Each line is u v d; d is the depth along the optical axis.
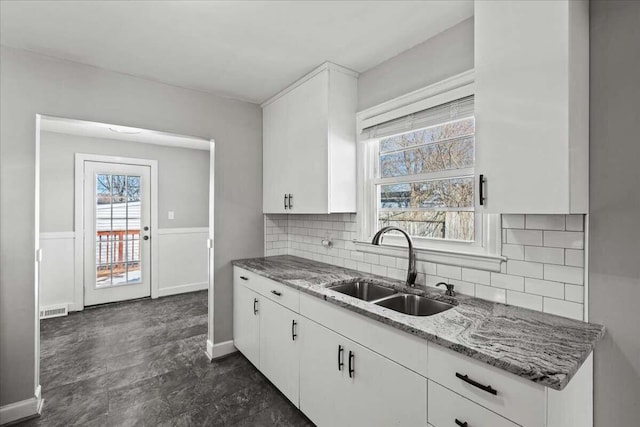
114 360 2.77
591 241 1.29
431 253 1.92
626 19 1.20
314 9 1.64
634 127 1.19
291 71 2.38
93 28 1.81
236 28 1.81
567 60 1.12
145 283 4.65
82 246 4.15
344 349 1.64
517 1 1.25
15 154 2.01
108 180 4.36
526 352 1.05
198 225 5.11
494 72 1.32
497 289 1.62
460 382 1.13
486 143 1.35
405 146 2.15
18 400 1.99
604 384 1.27
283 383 2.16
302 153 2.50
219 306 2.86
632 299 1.21
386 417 1.41
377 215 2.37
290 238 3.27
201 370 2.61
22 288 2.03
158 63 2.24
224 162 2.89
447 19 1.72
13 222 2.01
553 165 1.16
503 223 1.60
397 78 2.10
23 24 1.76
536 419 0.93
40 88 2.09
